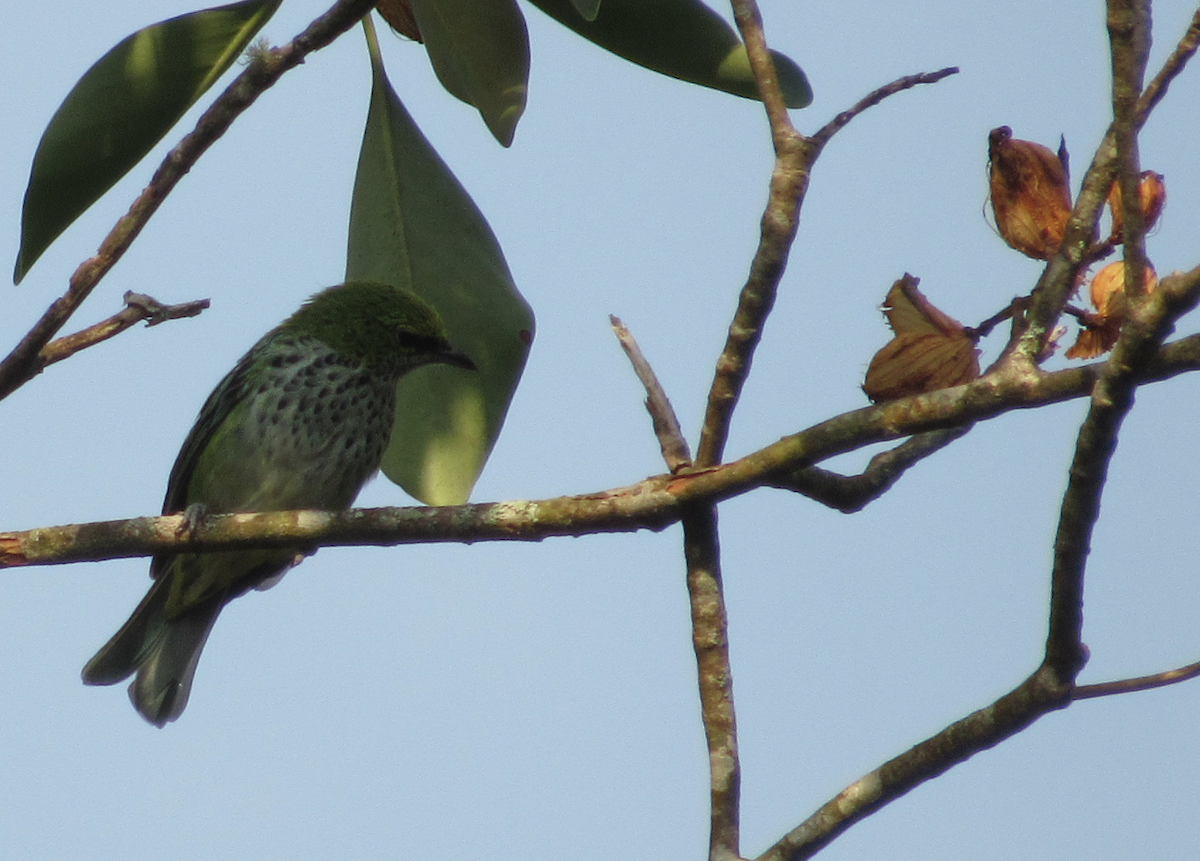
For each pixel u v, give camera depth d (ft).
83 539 28.40
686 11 29.94
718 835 23.26
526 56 29.55
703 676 24.36
